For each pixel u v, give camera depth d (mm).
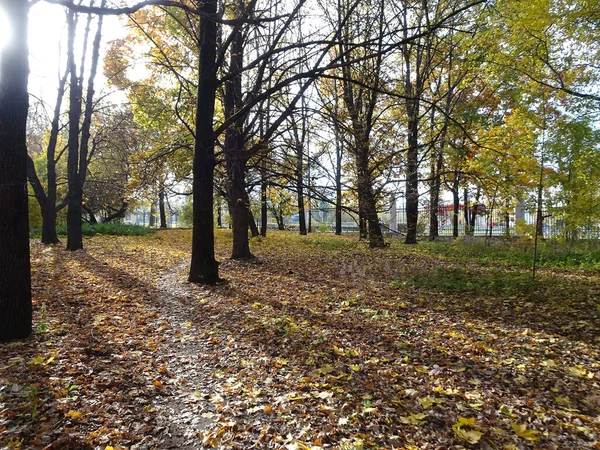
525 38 9859
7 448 2939
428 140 17672
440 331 6184
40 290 8109
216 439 3287
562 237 11664
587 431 3385
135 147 19266
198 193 9641
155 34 12586
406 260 14102
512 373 4602
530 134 10875
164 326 6371
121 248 16391
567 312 7250
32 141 22359
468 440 3201
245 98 12016
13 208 5277
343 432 3352
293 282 10078
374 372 4605
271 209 23266
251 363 4902
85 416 3545
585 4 8766
